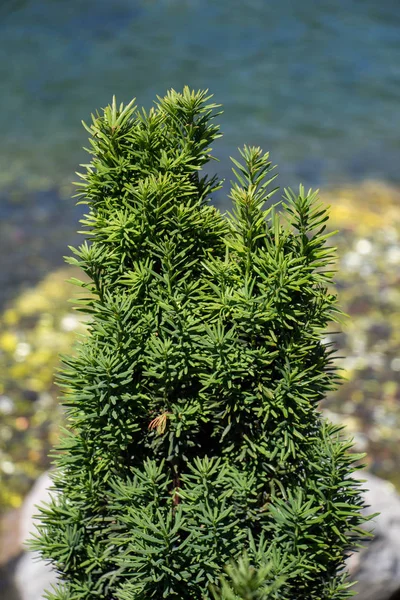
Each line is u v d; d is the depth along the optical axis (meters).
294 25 16.91
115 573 1.71
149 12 17.16
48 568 3.56
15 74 13.43
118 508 1.67
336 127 12.05
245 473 1.67
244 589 1.23
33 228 8.69
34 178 9.91
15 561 3.98
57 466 1.77
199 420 1.72
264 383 1.65
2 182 9.77
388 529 3.42
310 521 1.61
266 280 1.59
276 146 11.21
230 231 1.66
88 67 13.93
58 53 14.55
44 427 5.48
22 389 5.88
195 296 1.66
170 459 1.66
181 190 1.68
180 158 1.67
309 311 1.67
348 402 5.82
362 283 7.57
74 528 1.76
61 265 7.93
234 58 14.88
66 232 8.65
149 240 1.65
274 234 1.65
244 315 1.58
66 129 11.40
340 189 9.85
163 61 14.46
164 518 1.63
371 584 3.37
